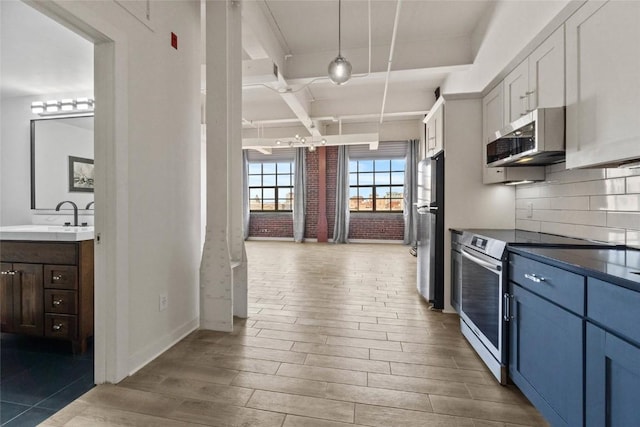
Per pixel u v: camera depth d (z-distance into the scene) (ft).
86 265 6.89
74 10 4.66
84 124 10.03
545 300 4.53
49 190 10.28
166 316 7.07
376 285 12.69
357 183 26.40
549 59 6.02
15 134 10.44
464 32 11.78
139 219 6.19
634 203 5.22
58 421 4.68
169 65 7.09
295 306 10.07
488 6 10.12
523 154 6.36
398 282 13.17
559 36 5.70
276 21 10.98
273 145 21.47
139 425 4.60
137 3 6.05
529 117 5.86
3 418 4.76
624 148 4.22
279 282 13.15
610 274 3.30
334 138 20.72
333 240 26.22
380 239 26.00
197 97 8.23
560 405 4.17
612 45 4.42
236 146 8.98
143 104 6.26
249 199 28.09
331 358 6.66
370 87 17.72
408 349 7.09
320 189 26.43
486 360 6.32
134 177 6.04
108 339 5.65
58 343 7.47
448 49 12.11
